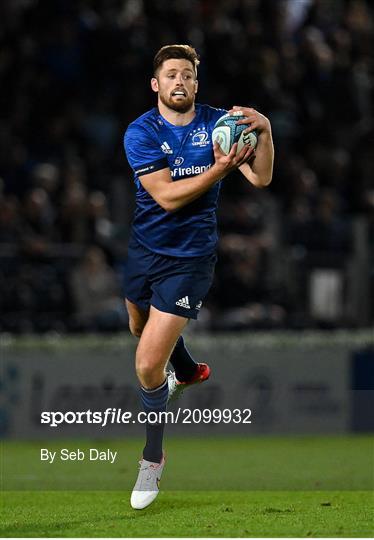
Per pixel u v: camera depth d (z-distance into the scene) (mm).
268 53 51531
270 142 19234
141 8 51344
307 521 18172
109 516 18875
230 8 52531
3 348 35594
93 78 49438
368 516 18766
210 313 42219
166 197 18703
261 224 45656
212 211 19469
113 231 45500
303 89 52750
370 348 39031
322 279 44438
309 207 47750
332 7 57531
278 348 38125
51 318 39031
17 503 20875
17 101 47656
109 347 36375
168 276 19250
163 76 19094
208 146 19188
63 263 40312
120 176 47781
